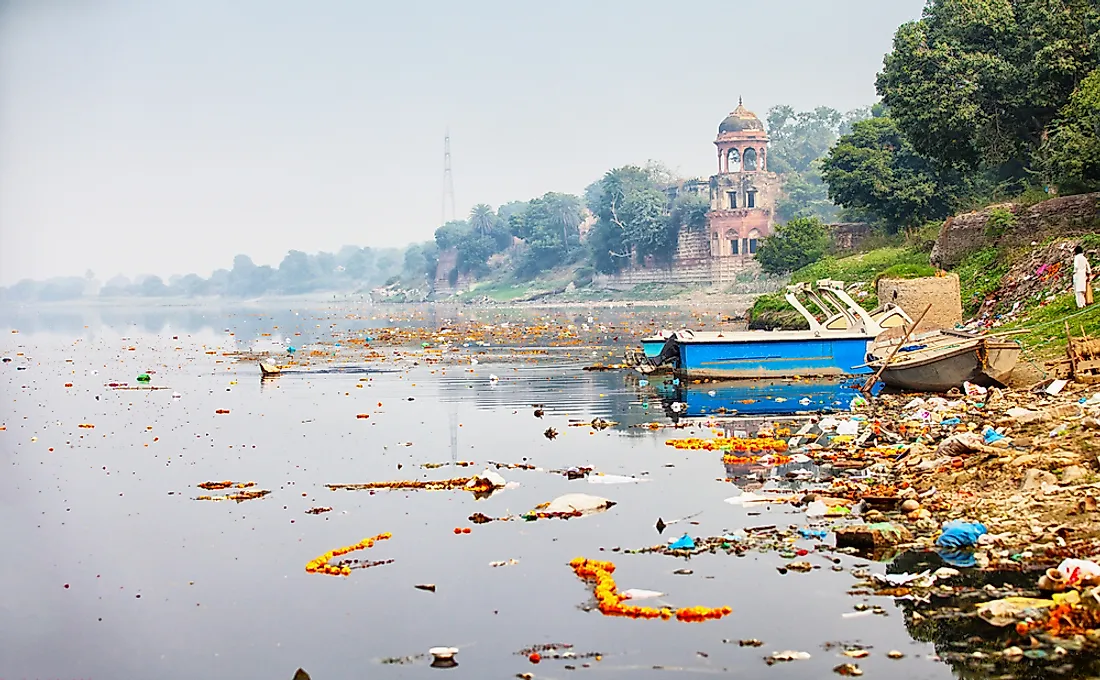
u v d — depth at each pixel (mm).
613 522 16672
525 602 13219
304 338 73125
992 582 12695
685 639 11773
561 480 20031
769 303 60312
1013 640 11133
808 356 34594
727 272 143750
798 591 12992
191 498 19812
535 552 15250
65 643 12578
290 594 13984
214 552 16094
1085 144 42844
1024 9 54531
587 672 11094
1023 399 23969
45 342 78250
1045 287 36875
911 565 13602
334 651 11992
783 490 18172
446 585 13984
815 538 15125
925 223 72188
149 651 12234
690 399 30953
